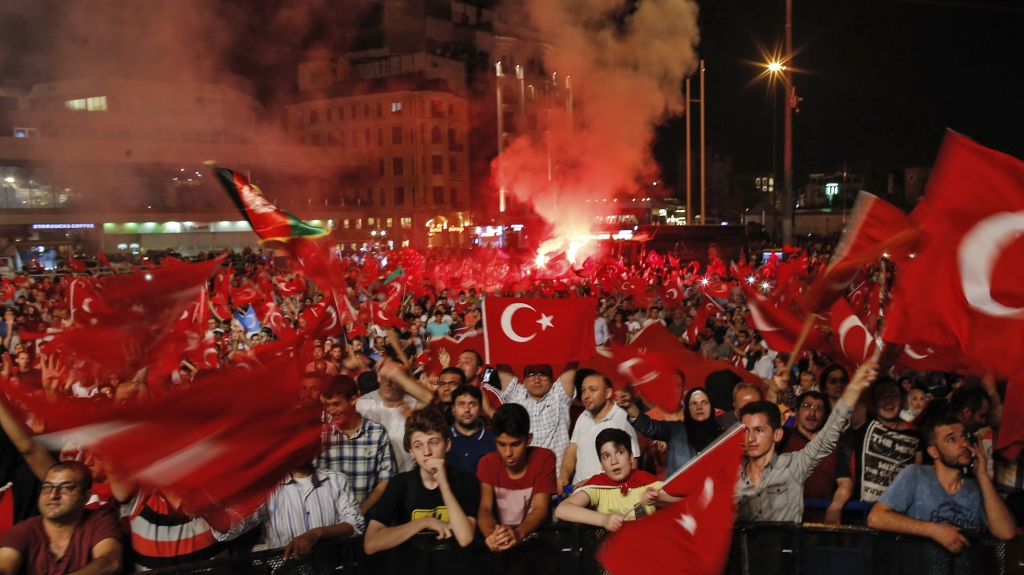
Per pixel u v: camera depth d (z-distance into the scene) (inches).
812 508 212.7
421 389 245.9
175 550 197.5
